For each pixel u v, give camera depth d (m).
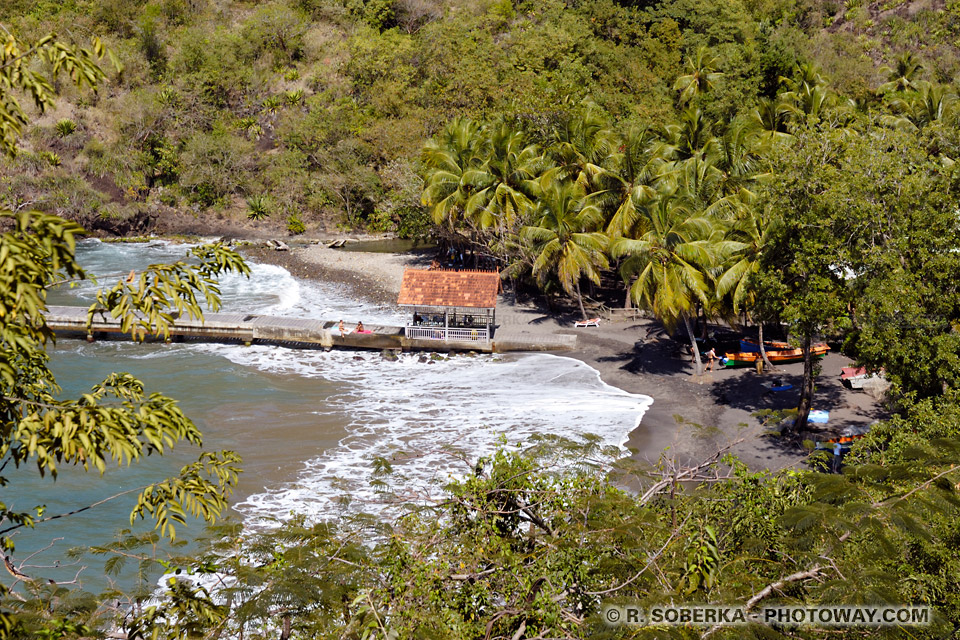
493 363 44.06
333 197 90.00
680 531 12.32
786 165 29.39
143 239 83.00
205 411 36.03
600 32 97.19
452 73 88.25
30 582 11.47
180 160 88.81
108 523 25.44
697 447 30.86
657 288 38.84
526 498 13.33
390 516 18.97
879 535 10.45
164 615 10.55
